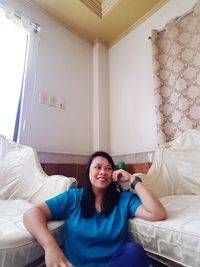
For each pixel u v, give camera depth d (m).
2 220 0.82
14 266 0.65
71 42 2.34
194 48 1.64
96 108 2.35
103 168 0.95
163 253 0.76
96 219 0.83
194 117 1.55
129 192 0.97
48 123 1.91
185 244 0.68
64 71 2.17
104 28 2.37
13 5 1.87
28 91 1.82
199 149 1.39
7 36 1.79
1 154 1.38
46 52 2.05
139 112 2.08
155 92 1.79
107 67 2.56
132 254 0.65
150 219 0.80
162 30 1.93
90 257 0.73
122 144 2.19
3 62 1.73
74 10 2.12
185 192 1.36
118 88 2.38
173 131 1.68
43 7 2.08
